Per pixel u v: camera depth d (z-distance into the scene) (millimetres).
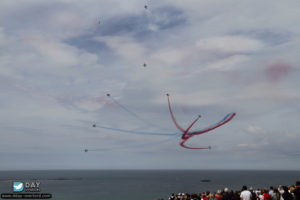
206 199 30781
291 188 26469
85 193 146375
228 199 25203
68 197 127312
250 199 22375
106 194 141500
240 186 196750
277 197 25734
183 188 183000
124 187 195000
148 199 118250
